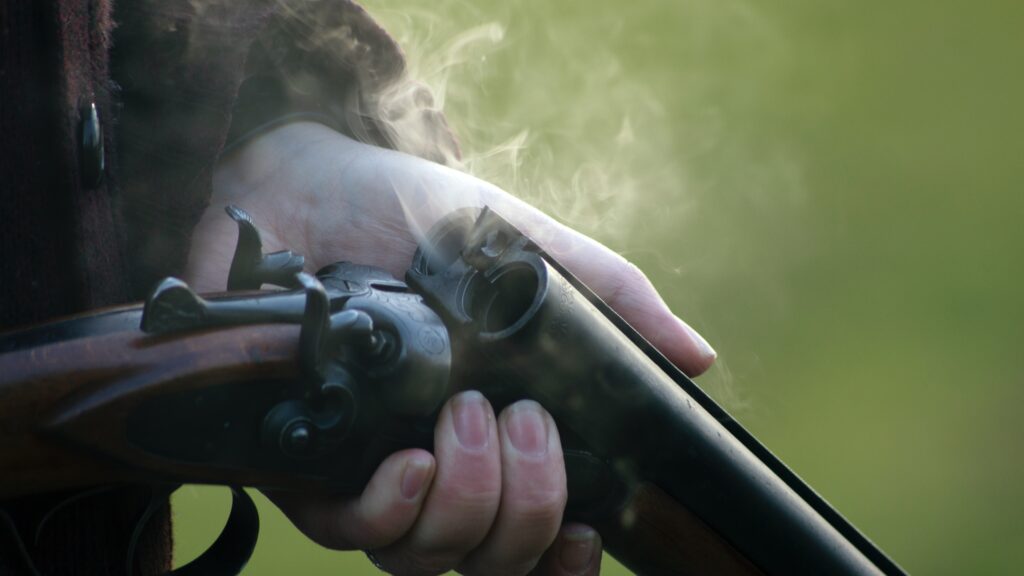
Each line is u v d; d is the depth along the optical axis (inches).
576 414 72.9
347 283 69.2
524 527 72.4
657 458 74.6
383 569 77.6
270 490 74.3
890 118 483.8
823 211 429.4
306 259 92.1
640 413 73.4
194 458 61.3
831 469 307.7
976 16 556.4
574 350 70.5
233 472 63.1
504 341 68.9
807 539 77.7
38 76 61.9
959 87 502.3
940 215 428.5
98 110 68.9
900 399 336.8
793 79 491.8
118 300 71.3
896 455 310.7
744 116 457.1
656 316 90.1
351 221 91.4
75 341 57.5
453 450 69.5
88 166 64.6
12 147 61.1
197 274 88.4
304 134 94.3
